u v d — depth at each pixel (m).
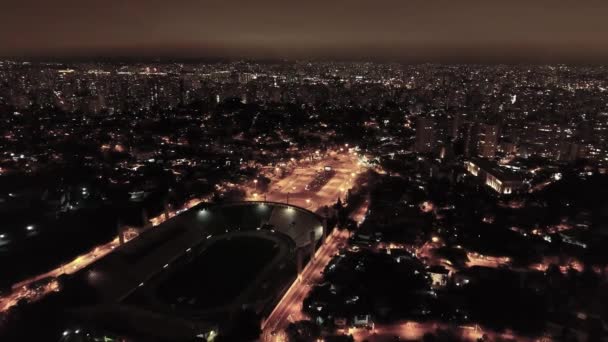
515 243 172.62
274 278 152.75
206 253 174.00
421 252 172.12
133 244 167.88
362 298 137.62
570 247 169.75
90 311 130.38
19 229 183.00
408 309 132.62
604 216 197.88
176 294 145.38
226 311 135.00
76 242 176.12
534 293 138.88
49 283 145.88
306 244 179.75
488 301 134.62
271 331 126.50
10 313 129.00
